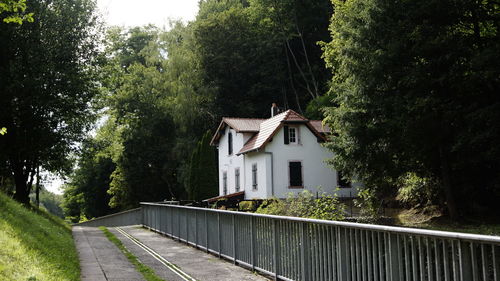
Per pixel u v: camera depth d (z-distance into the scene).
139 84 51.84
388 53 20.81
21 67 20.92
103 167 63.09
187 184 45.38
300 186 35.75
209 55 53.00
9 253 7.28
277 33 55.94
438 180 23.03
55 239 12.77
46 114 21.95
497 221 19.92
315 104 45.81
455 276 4.39
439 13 20.39
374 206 20.34
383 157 21.84
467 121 18.97
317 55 58.62
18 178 23.20
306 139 36.34
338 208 13.77
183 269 9.91
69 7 22.95
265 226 8.84
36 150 22.25
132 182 53.12
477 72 18.19
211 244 12.04
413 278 5.02
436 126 19.70
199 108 49.16
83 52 23.34
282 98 56.34
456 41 19.70
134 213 30.91
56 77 21.81
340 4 26.48
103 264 10.64
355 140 21.97
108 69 25.62
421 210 24.19
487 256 4.06
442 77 19.23
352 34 22.22
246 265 9.67
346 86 23.25
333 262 6.61
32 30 21.58
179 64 47.81
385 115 21.33
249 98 55.69
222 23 54.22
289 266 7.94
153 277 8.95
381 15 21.36
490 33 22.33
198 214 13.20
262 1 55.66
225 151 43.22
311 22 56.72
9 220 10.60
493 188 20.69
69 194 70.81
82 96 23.33
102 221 37.06
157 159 52.12
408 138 20.27
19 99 20.80
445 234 4.45
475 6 20.09
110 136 27.70
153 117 50.78
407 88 20.97
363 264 5.92
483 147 19.02
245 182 38.75
